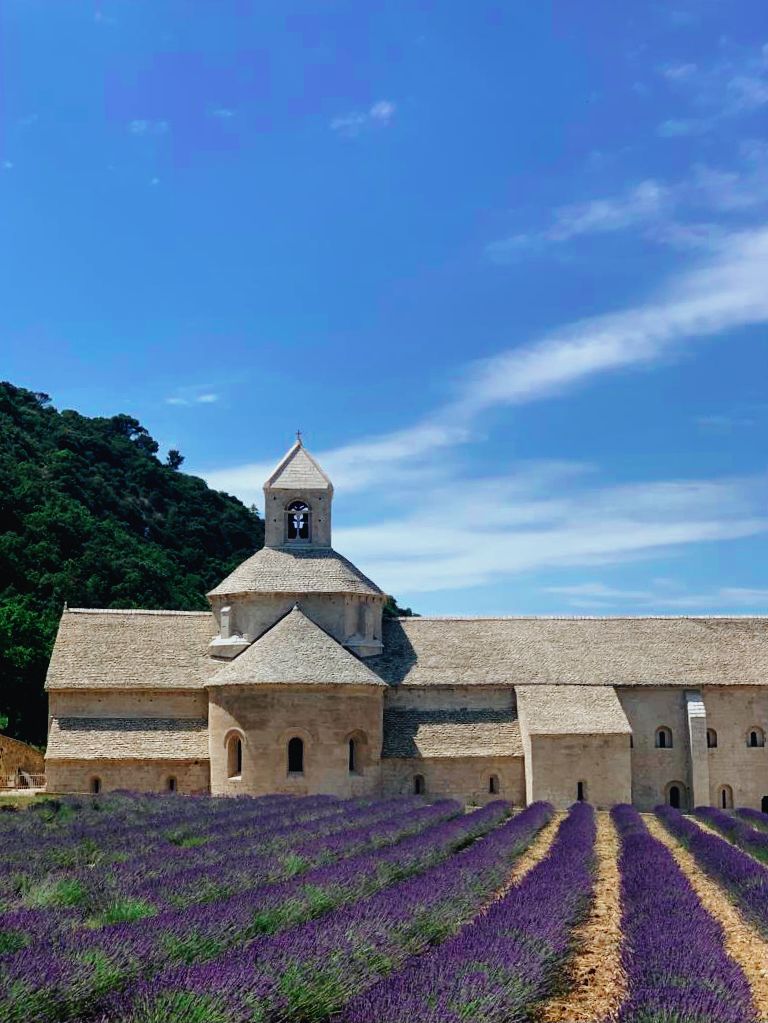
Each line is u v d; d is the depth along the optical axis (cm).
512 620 7088
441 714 6406
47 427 15400
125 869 2550
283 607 6462
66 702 6209
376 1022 1342
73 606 10569
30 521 11594
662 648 6838
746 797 6469
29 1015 1376
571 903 2291
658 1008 1429
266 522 6894
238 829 3766
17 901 2180
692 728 6406
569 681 6500
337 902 2273
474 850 3247
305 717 5788
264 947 1670
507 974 1585
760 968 1956
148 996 1395
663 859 3161
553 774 6028
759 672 6656
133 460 15700
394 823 4019
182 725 6191
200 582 13050
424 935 1991
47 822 4081
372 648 6600
